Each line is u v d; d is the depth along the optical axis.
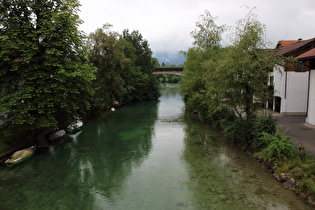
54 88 14.54
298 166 10.22
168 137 19.69
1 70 13.84
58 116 17.08
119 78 35.41
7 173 12.61
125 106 41.72
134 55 48.12
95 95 30.30
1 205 9.46
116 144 17.89
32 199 9.92
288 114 23.83
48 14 14.59
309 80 18.36
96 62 33.25
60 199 9.91
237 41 14.68
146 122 26.48
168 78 112.38
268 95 14.52
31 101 14.45
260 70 13.84
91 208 9.19
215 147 16.33
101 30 33.41
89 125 25.12
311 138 14.38
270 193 9.60
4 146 15.32
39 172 12.77
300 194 9.23
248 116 15.45
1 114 19.86
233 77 14.32
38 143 16.94
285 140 11.50
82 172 12.73
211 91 17.00
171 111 35.09
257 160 13.12
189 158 14.38
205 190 10.27
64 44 15.03
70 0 15.06
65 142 18.52
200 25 25.09
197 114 30.42
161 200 9.62
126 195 10.14
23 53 13.66
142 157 14.91
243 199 9.33
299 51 21.70
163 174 12.20
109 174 12.43
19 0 13.96
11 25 13.82
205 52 24.67
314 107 17.94
